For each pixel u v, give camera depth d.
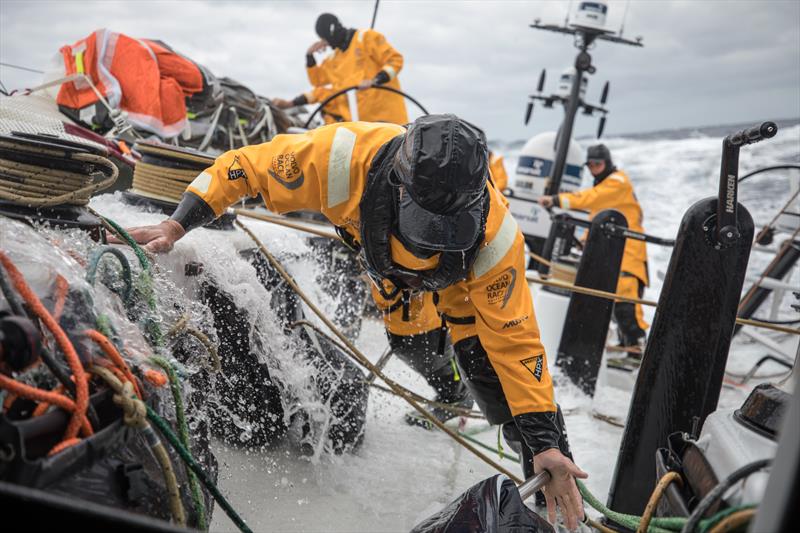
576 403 4.25
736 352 6.35
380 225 2.07
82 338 1.48
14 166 1.74
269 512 2.38
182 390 1.91
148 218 2.67
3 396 1.30
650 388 2.41
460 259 2.07
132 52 4.37
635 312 5.61
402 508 2.59
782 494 0.91
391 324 3.04
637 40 7.26
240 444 2.75
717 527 1.23
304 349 2.96
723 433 1.57
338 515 2.46
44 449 1.28
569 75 8.09
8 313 1.36
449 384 3.29
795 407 0.93
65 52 4.41
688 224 2.35
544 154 8.42
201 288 2.54
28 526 0.93
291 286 2.91
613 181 6.06
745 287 6.97
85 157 1.81
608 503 2.50
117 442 1.42
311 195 2.19
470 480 2.96
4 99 4.08
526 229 7.74
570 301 4.42
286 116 5.68
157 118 4.35
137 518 0.95
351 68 7.05
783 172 11.87
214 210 2.26
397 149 2.04
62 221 1.81
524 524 1.78
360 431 3.00
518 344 2.19
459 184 1.87
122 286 1.87
